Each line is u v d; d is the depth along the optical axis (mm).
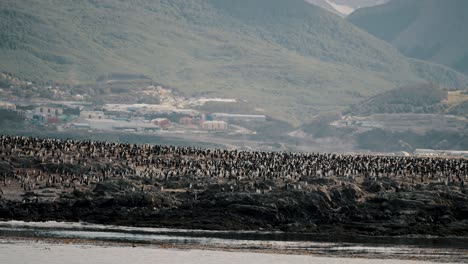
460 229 185250
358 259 147625
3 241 155000
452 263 145875
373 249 159250
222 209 187750
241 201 189000
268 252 152500
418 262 146125
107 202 190875
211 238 166500
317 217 188375
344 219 188875
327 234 177375
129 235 166625
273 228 181750
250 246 158500
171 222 181375
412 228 183500
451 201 198375
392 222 188000
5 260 139000
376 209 194000
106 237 163250
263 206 186625
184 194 199125
